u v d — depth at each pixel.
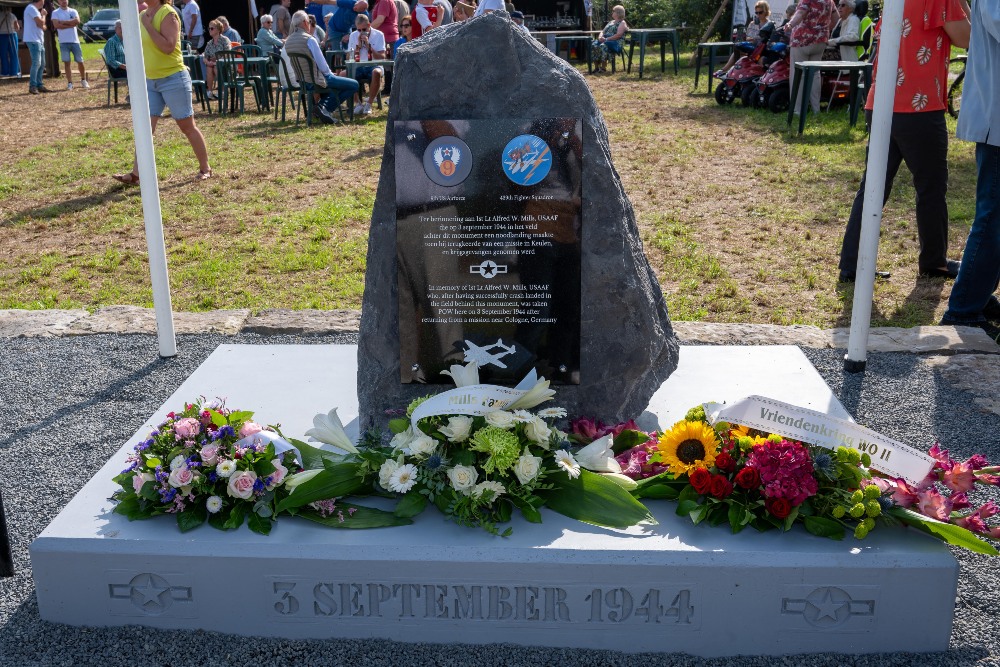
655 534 2.69
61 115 14.51
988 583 3.02
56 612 2.77
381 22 15.98
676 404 3.68
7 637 2.75
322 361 4.20
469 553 2.63
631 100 14.38
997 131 4.93
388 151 3.20
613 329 3.25
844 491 2.71
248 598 2.71
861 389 4.56
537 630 2.69
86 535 2.73
